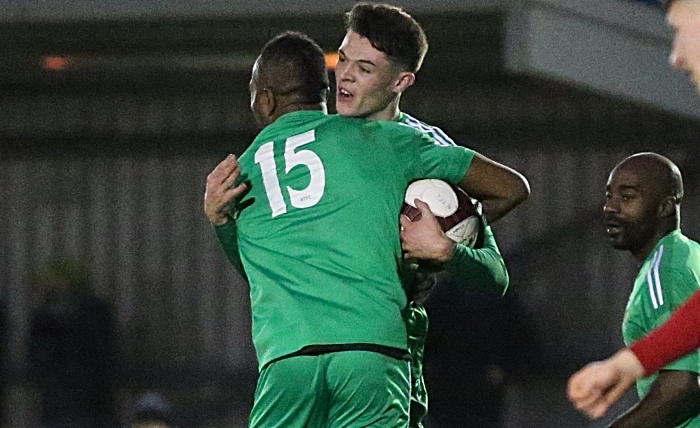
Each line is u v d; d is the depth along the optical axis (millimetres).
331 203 16641
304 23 33125
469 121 42500
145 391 44031
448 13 32375
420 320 17891
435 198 16906
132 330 45531
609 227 18984
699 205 41875
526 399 41625
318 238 16547
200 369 44781
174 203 45875
